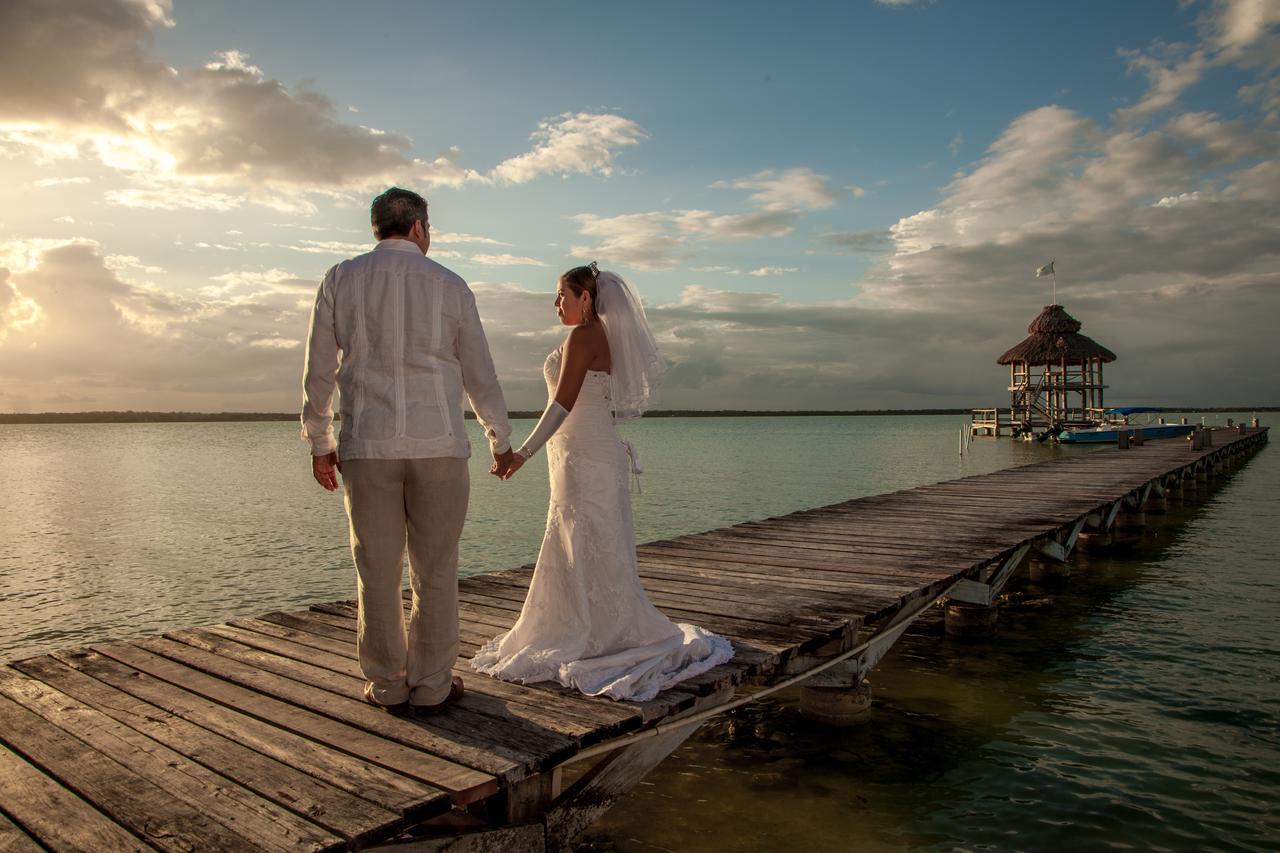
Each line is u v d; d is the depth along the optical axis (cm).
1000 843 425
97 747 321
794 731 584
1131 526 1579
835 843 429
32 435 16012
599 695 376
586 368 389
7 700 379
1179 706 624
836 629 525
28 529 1773
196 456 5619
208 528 1781
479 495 2356
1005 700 643
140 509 2159
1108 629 855
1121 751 540
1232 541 1450
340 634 502
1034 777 504
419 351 318
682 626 466
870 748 553
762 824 451
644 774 385
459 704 366
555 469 407
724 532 956
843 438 8075
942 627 879
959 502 1256
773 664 454
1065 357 5266
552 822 332
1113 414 5438
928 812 462
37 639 914
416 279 319
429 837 290
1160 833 432
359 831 254
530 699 373
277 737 331
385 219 332
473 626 531
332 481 337
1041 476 1733
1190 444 3300
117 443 9506
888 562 766
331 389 324
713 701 415
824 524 1021
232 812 267
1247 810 456
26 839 250
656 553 816
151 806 271
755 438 8319
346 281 318
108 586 1184
